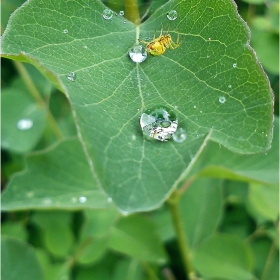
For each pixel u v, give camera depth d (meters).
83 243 0.13
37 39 0.07
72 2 0.07
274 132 0.11
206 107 0.07
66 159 0.11
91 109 0.06
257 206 0.12
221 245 0.12
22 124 0.15
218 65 0.07
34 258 0.10
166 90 0.07
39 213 0.14
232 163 0.11
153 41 0.07
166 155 0.06
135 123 0.07
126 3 0.08
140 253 0.13
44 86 0.16
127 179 0.06
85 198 0.11
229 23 0.07
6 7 0.15
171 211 0.11
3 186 0.16
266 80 0.07
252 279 0.12
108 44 0.07
